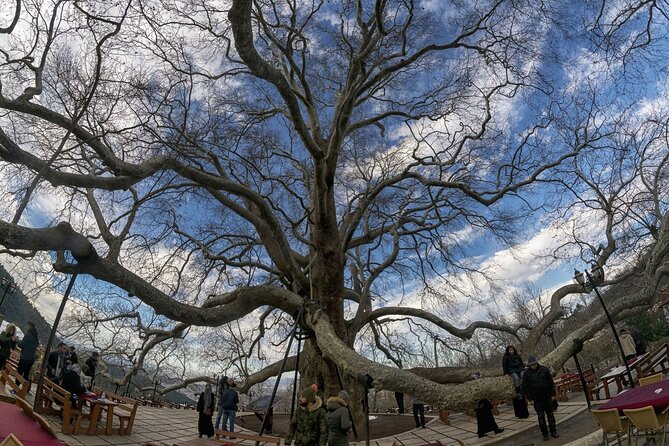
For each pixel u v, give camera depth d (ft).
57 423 40.70
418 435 54.95
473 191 67.21
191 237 67.77
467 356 87.10
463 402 39.91
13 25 33.45
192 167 48.83
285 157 77.66
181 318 49.24
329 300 61.05
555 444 33.76
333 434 26.05
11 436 11.55
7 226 31.30
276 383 47.62
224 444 31.01
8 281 59.36
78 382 41.37
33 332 47.14
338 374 62.28
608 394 45.32
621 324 88.63
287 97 46.19
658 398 21.04
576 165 70.74
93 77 41.39
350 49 55.67
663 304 87.66
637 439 24.84
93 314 68.90
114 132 39.88
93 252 38.96
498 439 41.29
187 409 94.27
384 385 41.52
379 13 47.09
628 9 44.45
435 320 77.10
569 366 125.70
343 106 53.42
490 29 54.85
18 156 34.53
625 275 71.46
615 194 73.00
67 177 37.58
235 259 74.69
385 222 78.07
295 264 63.72
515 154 67.26
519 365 42.47
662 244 49.47
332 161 57.00
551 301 74.38
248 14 36.40
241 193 52.65
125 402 55.72
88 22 38.29
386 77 66.64
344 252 69.87
